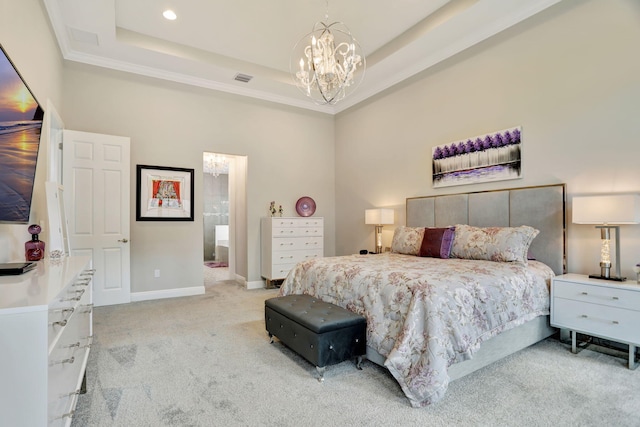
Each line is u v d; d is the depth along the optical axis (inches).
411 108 183.3
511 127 137.6
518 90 135.3
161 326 132.3
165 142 183.6
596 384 84.4
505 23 136.5
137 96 176.2
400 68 179.6
